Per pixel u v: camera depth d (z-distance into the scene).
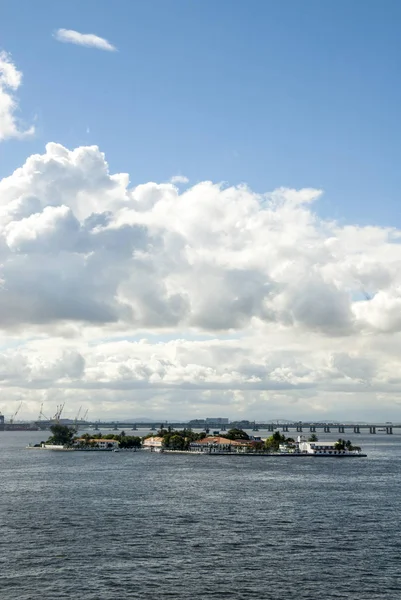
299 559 119.62
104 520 156.75
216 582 105.25
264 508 177.62
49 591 99.94
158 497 199.50
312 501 192.25
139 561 117.19
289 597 98.38
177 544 130.62
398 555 122.88
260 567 114.12
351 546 130.12
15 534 139.38
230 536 138.75
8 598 96.56
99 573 109.44
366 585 104.06
